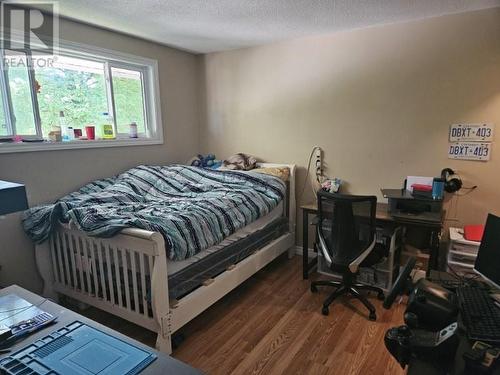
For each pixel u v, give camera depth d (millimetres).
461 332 1065
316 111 3234
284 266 3281
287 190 3365
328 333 2184
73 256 2223
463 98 2582
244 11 2422
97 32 2775
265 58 3420
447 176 2676
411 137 2826
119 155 3070
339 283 2637
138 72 3291
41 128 2527
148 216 2023
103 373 826
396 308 2480
